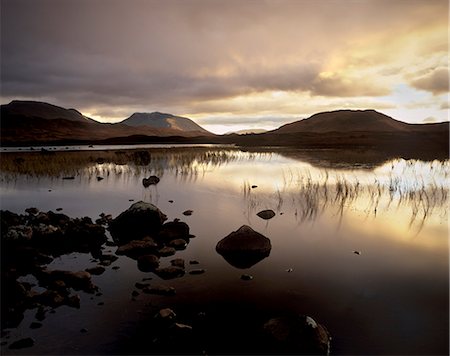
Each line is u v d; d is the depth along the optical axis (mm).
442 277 8008
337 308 6641
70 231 10664
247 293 7211
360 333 5863
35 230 10391
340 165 29281
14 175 24281
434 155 36625
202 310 6527
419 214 13328
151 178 21344
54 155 38969
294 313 6441
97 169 26750
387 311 6547
